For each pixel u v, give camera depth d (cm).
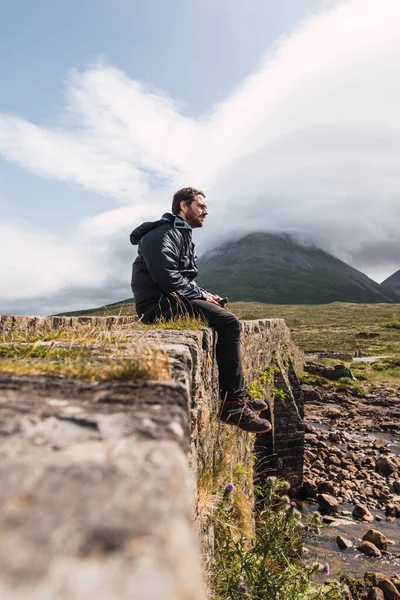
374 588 681
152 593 43
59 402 111
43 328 389
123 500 60
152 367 154
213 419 386
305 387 2972
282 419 1180
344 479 1405
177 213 460
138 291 439
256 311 14300
